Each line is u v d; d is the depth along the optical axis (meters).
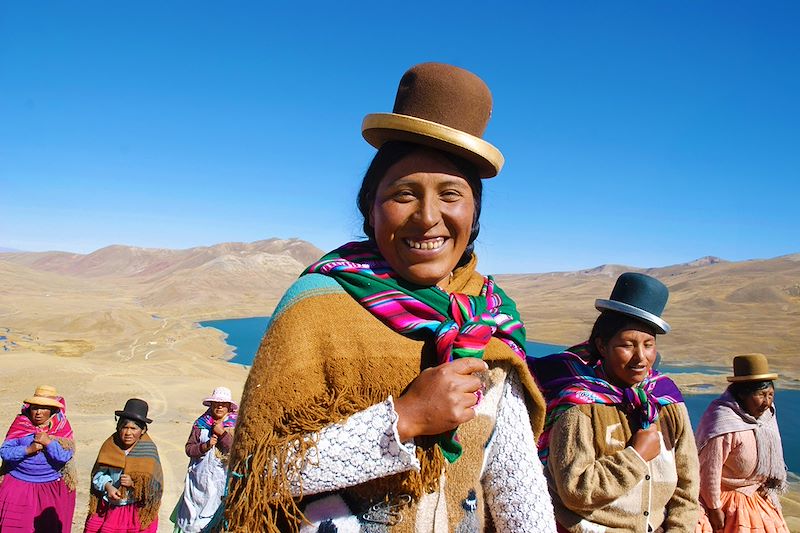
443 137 1.63
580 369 3.36
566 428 3.19
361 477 1.46
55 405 7.34
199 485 7.09
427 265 1.71
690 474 3.46
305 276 1.71
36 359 29.00
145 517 6.90
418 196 1.70
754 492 4.72
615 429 3.20
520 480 1.75
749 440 4.62
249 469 1.46
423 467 1.54
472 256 2.02
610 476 3.05
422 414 1.49
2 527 6.91
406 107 1.75
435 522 1.61
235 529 1.43
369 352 1.57
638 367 3.28
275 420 1.47
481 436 1.73
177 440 16.22
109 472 6.88
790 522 11.20
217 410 7.18
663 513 3.36
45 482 7.16
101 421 17.62
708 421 4.75
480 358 1.65
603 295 169.62
